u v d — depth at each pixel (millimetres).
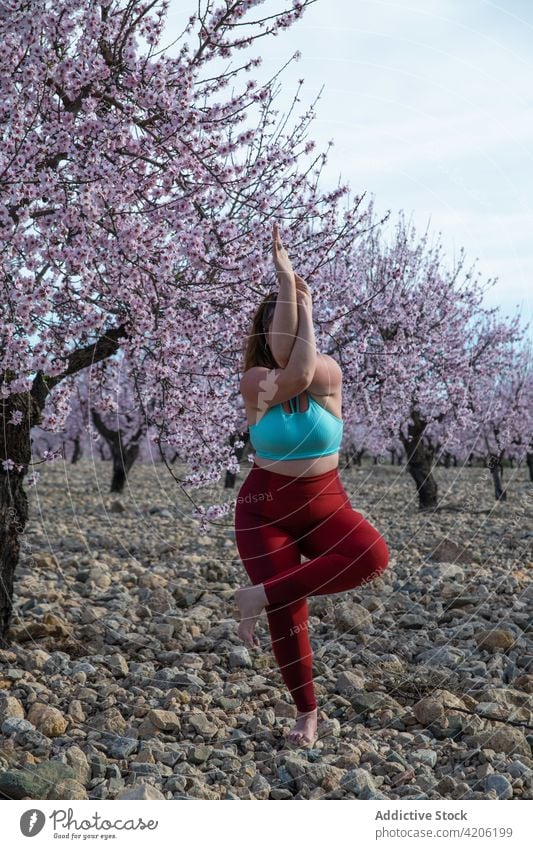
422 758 3201
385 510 11812
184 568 7086
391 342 8812
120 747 3303
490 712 3588
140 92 3949
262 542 3004
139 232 3852
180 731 3529
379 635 4895
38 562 7066
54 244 3812
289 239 5035
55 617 4910
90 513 11617
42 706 3572
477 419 12719
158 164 4129
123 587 6180
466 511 11148
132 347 4539
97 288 4184
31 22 3652
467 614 5301
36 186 3578
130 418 13914
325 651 4602
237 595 2900
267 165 4504
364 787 2936
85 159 3959
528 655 4395
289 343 2984
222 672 4367
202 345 4855
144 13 4023
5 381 4074
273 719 3621
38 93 3963
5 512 4477
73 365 4707
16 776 2920
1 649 4473
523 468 22703
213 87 4613
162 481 18234
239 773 3115
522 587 5988
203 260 4121
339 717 3713
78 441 25500
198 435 5289
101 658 4434
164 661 4555
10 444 4418
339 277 7066
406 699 3898
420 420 11414
